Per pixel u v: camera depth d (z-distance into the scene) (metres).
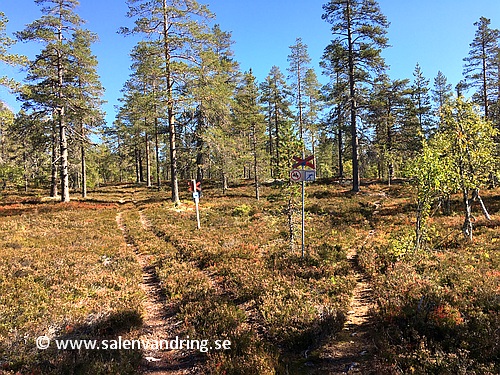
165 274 10.52
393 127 39.03
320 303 7.63
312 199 27.92
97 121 31.52
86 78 29.84
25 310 7.62
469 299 6.91
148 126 44.12
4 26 19.03
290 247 12.56
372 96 32.50
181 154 28.62
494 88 34.03
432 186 11.21
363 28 28.22
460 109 13.57
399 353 5.14
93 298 8.67
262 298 7.96
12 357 5.66
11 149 41.84
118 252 13.55
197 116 29.67
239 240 14.83
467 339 5.26
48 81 29.17
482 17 33.56
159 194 38.34
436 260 10.23
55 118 28.17
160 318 7.82
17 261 11.59
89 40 31.05
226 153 27.81
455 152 13.38
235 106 30.89
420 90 44.62
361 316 7.25
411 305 6.66
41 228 18.59
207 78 26.78
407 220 17.98
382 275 9.12
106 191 46.06
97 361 5.41
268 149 50.81
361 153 33.59
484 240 12.64
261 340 6.06
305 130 45.56
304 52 44.19
